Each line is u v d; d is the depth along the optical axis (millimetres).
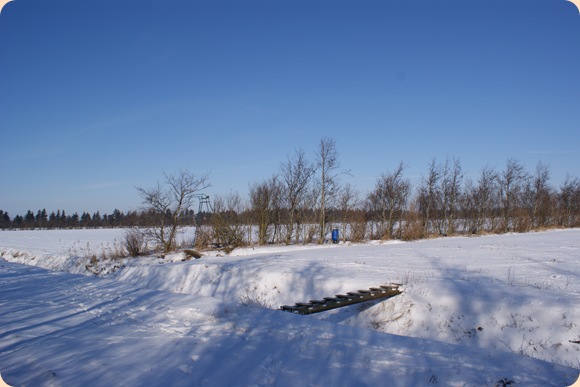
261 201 34750
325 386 6066
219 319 9852
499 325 10875
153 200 30266
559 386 5902
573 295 11602
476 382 6043
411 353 7297
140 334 9023
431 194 45656
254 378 6391
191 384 6262
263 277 18016
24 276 20578
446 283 13883
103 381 6406
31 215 122125
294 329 8773
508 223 49875
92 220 124938
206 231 31500
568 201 57344
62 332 9352
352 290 15164
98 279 18516
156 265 23641
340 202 39500
